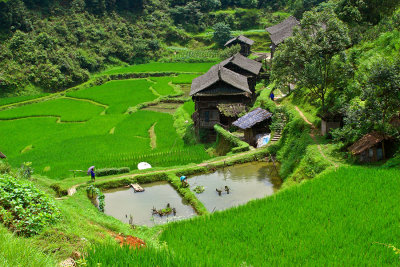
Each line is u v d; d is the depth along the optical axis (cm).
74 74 8188
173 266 874
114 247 962
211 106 4241
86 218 1608
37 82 7638
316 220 1478
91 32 10156
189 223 1600
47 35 8612
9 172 2322
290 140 3039
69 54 8788
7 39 8381
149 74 8612
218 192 2445
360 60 3394
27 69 7675
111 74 8581
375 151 2200
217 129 3803
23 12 9088
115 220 1962
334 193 1728
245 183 2622
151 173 2839
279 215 1569
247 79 5019
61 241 1108
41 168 3216
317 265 1098
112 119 5253
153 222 2103
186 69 8838
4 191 1283
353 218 1450
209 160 3092
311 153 2478
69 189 2570
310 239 1306
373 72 2172
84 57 8931
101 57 9569
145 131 4572
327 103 3197
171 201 2427
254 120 3566
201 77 4756
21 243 809
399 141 2198
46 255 905
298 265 1112
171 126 4769
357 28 4044
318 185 1864
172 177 2764
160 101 6384
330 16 2784
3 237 811
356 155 2208
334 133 2502
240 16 12188
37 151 3797
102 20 11025
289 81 3059
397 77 2086
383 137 2191
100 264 817
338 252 1180
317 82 2797
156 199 2470
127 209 2316
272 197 1808
